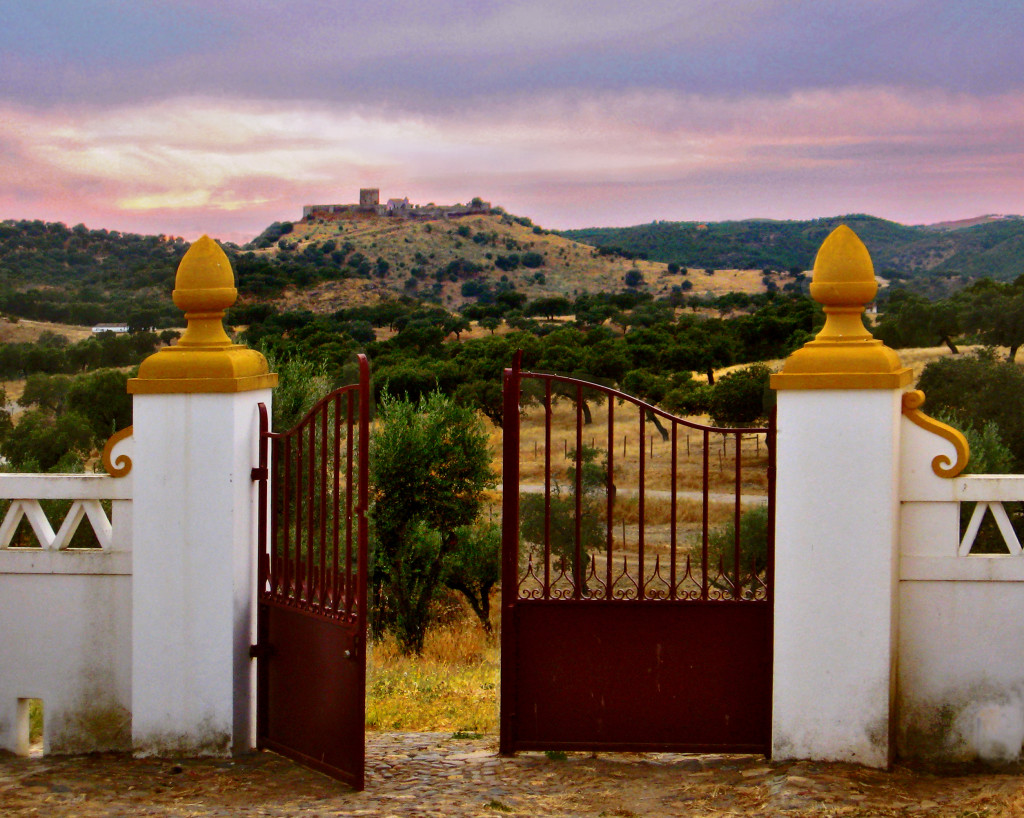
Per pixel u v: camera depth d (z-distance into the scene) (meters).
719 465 33.22
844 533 5.00
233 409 5.39
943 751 5.18
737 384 37.84
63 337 74.62
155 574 5.48
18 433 36.59
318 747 5.29
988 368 31.98
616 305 133.25
